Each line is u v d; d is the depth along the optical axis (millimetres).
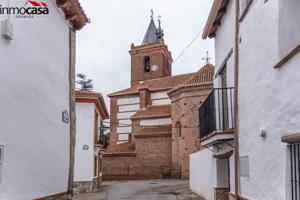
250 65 7820
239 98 8828
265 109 6758
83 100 22125
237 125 8984
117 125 46750
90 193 21109
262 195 6973
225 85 11484
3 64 6301
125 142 43656
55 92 9133
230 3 10086
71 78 10555
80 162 21875
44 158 8242
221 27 11562
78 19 10633
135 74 52594
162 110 40750
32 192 7469
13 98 6672
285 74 5742
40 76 8062
